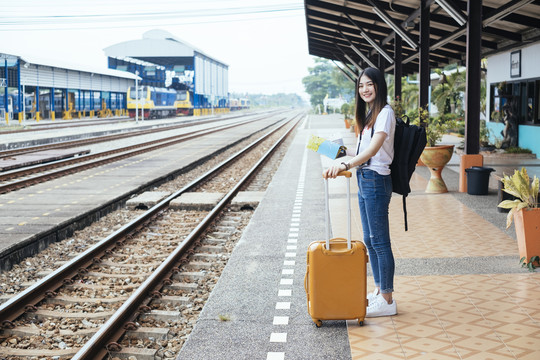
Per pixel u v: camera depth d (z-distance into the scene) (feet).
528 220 19.07
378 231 14.80
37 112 153.38
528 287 17.21
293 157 63.46
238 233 28.89
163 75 238.89
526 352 12.66
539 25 41.93
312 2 58.23
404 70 83.61
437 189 35.65
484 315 14.97
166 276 21.07
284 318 15.33
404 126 14.75
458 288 17.29
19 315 17.47
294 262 21.01
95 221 33.12
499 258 20.65
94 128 126.21
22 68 144.97
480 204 31.58
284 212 30.94
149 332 16.03
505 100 60.08
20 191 39.68
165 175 48.57
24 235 25.82
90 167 54.39
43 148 74.49
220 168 55.21
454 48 60.64
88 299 19.10
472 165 35.47
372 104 14.48
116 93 219.00
